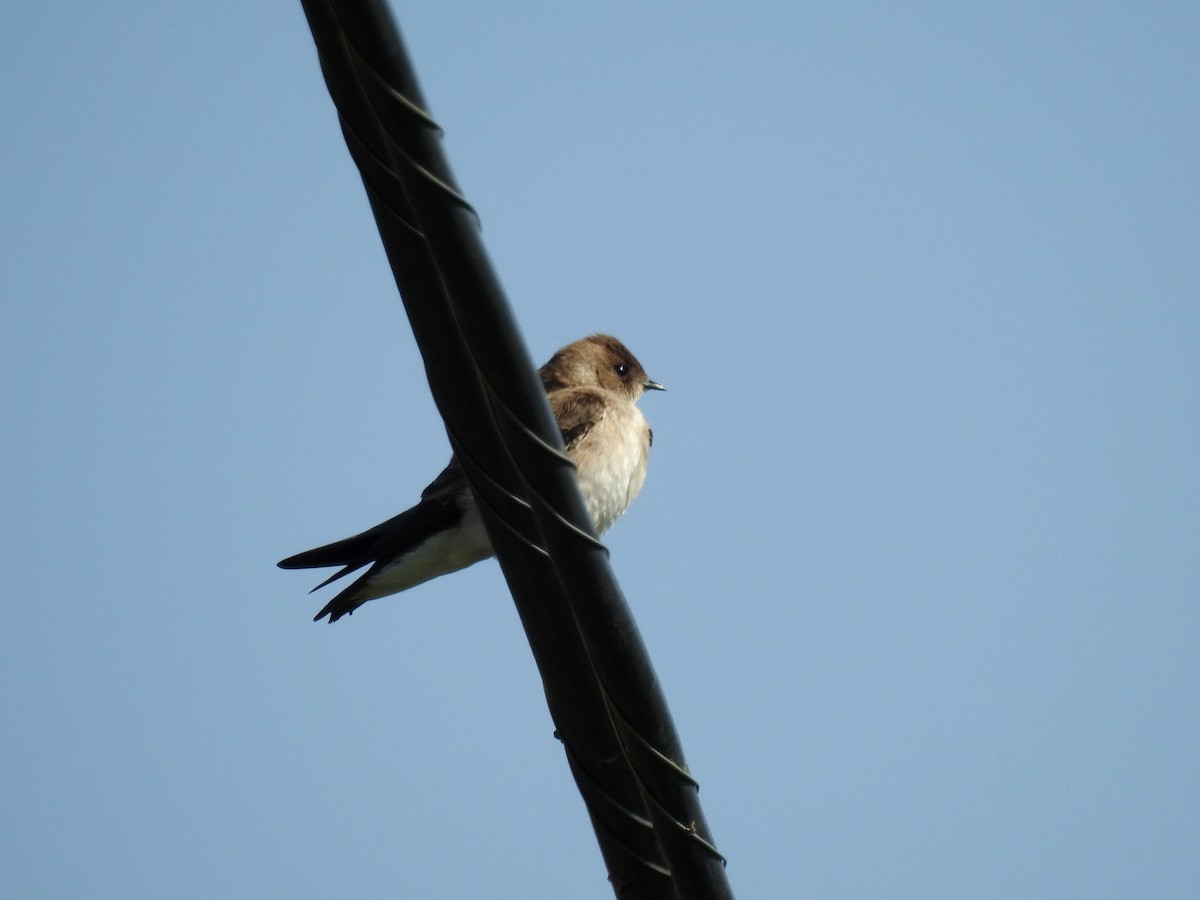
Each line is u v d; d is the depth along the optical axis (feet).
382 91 23.30
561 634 27.63
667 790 27.58
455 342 25.61
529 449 25.76
